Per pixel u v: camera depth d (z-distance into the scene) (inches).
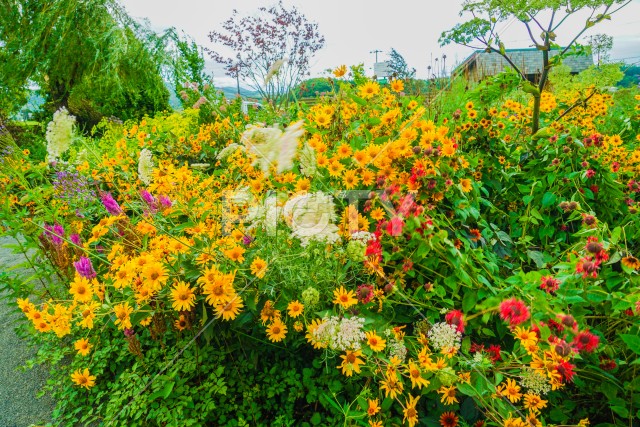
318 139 89.7
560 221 90.5
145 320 68.1
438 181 76.0
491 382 57.0
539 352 53.7
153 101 457.4
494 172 97.6
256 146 54.1
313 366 69.3
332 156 83.6
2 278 89.4
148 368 72.0
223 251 68.7
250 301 64.7
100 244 101.6
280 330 65.1
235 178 112.5
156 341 77.9
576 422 58.5
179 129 241.3
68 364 85.4
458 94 123.1
